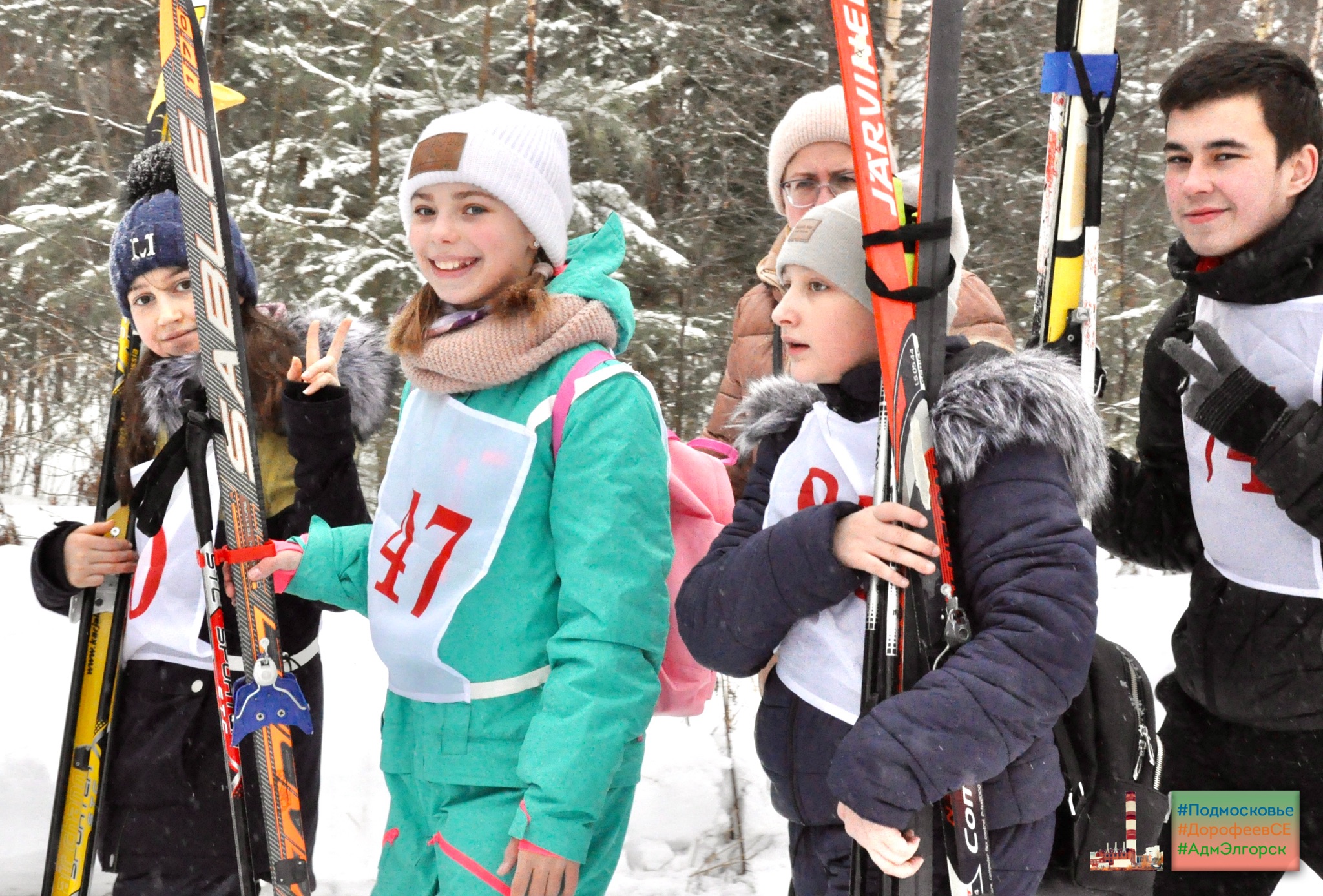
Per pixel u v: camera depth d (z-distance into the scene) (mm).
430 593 2045
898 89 7043
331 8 6312
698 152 7590
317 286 5812
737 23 7594
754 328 3205
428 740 2061
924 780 1520
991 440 1617
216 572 2246
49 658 3723
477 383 2041
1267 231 2127
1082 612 1561
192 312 2439
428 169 2084
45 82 7629
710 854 3268
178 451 2355
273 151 6398
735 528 1957
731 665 1828
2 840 3113
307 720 2207
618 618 1922
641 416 2016
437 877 2109
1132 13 8203
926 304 1696
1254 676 2266
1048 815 1684
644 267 6418
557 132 2197
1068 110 2203
